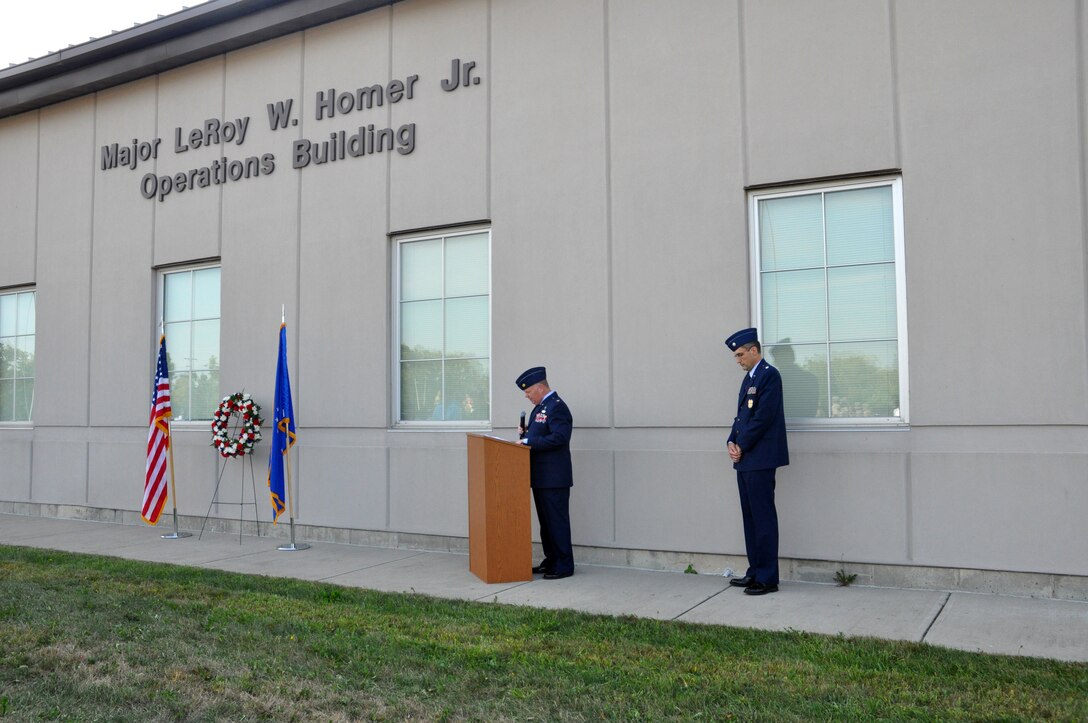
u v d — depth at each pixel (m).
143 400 11.48
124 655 5.31
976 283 6.94
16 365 13.09
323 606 6.66
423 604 6.68
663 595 6.99
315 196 10.26
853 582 7.20
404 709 4.38
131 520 11.51
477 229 9.34
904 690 4.53
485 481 7.58
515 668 5.01
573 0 8.75
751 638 5.59
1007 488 6.75
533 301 8.80
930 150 7.14
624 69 8.45
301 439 10.18
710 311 7.94
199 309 11.30
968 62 7.03
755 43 7.86
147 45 11.23
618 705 4.39
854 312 7.51
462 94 9.34
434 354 9.59
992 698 4.40
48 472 12.34
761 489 6.97
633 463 8.18
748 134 7.85
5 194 13.13
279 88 10.57
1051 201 6.73
